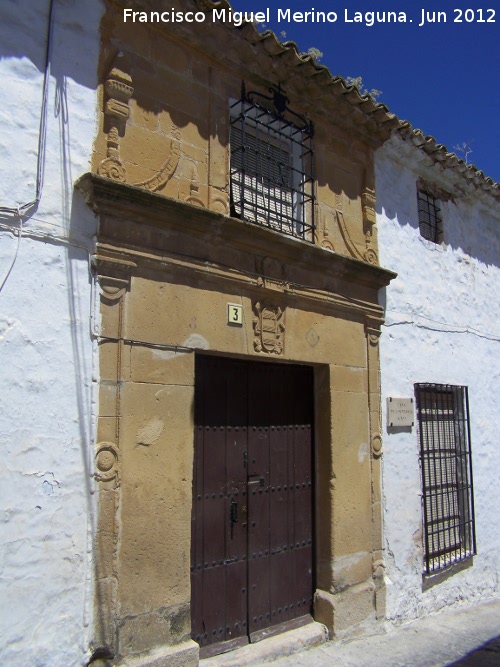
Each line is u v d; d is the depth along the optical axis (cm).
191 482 365
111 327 339
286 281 439
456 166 624
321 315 470
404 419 530
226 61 427
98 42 360
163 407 356
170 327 367
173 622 344
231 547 409
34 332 309
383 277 515
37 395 306
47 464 306
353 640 449
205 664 373
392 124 537
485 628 507
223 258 400
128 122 366
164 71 391
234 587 406
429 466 559
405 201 588
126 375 342
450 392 609
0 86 314
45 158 325
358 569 466
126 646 323
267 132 464
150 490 344
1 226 304
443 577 553
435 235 639
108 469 327
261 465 436
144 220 358
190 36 403
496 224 732
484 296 680
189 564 358
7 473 292
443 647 454
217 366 420
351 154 528
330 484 457
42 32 334
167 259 366
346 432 474
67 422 316
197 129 405
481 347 656
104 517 323
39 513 300
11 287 304
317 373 478
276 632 423
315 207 482
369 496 486
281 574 437
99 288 337
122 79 362
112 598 320
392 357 534
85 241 335
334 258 464
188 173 394
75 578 309
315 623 445
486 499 624
